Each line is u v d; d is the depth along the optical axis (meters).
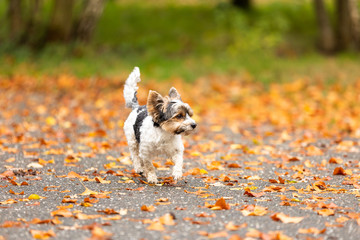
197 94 17.30
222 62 24.02
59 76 19.75
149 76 20.31
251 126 13.46
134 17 31.42
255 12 32.00
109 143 10.90
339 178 8.05
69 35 24.95
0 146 10.17
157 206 6.39
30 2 25.14
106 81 19.11
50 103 15.98
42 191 7.12
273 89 18.03
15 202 6.47
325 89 17.75
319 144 10.86
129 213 6.06
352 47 28.14
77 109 14.59
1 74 19.86
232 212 6.11
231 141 11.28
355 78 19.64
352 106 15.26
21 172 8.10
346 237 5.25
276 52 27.14
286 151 10.30
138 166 8.25
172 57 25.78
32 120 13.38
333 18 31.72
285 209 6.26
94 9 25.12
